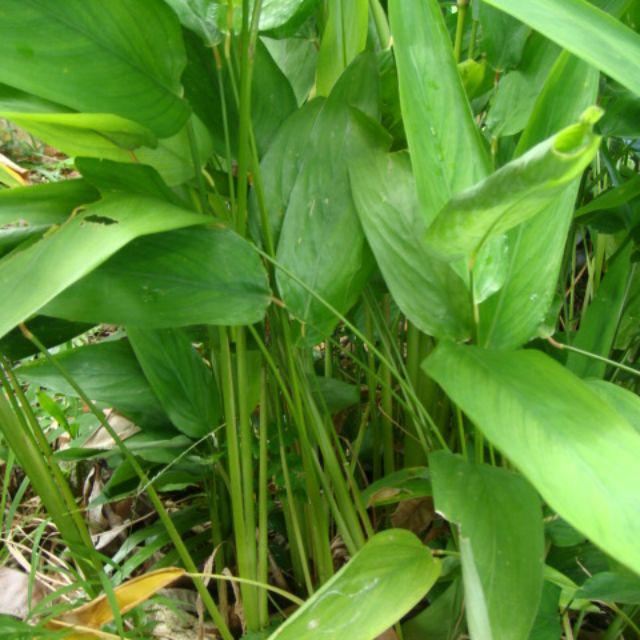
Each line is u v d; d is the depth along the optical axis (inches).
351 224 36.4
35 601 43.4
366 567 30.4
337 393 44.3
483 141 34.2
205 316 32.9
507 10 25.0
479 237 27.6
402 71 31.1
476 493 29.6
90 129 31.7
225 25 33.2
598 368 40.7
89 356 41.8
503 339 32.8
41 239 29.4
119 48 29.4
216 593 44.3
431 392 44.4
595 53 24.6
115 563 39.8
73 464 53.9
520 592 27.1
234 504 37.6
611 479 24.4
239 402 36.8
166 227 28.4
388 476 40.8
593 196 56.2
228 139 35.1
